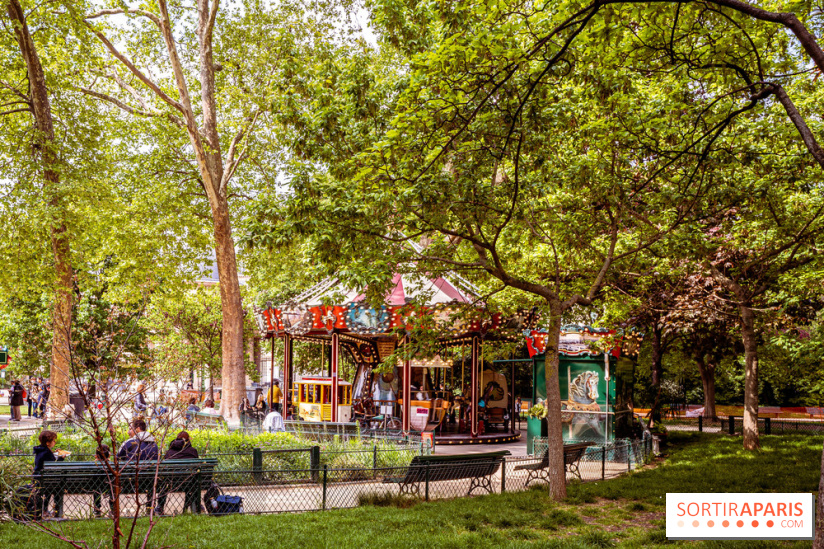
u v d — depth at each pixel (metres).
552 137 12.16
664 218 13.70
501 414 24.41
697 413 37.00
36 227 18.08
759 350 26.16
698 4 7.92
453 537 8.60
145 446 10.08
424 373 22.73
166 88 28.55
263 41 25.55
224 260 25.48
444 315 19.02
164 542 7.69
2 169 19.92
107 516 9.76
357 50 17.88
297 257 28.03
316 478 12.58
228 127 28.62
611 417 17.55
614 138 11.83
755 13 6.38
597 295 16.00
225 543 8.27
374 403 22.78
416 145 10.05
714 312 16.03
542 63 9.16
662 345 20.89
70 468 9.71
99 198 20.19
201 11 25.70
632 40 9.05
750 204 13.08
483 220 11.07
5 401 39.44
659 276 15.71
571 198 13.23
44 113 20.02
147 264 23.67
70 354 6.56
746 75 8.64
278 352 43.09
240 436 14.64
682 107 10.77
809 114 13.96
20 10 19.00
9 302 27.83
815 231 13.60
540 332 18.31
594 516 10.33
